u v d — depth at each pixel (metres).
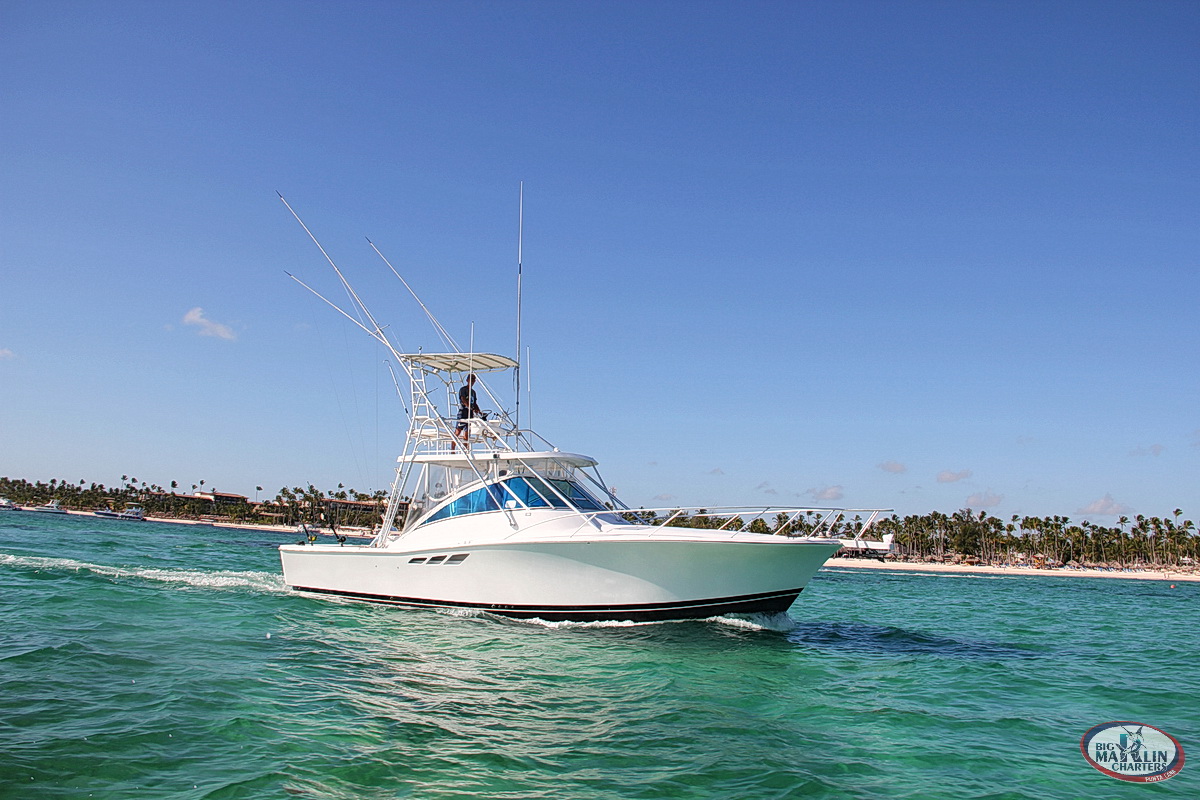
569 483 15.54
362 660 10.92
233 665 10.09
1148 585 71.00
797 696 9.85
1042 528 125.81
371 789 6.11
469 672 10.45
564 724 8.21
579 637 12.89
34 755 6.31
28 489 173.00
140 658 10.07
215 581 19.52
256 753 6.76
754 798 6.27
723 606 13.59
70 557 25.00
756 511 14.10
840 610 22.92
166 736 7.05
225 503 166.38
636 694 9.56
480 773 6.61
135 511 139.38
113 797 5.62
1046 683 11.45
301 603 16.02
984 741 8.20
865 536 13.38
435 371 17.09
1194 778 7.15
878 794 6.49
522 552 13.76
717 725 8.35
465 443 16.03
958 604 28.59
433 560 14.91
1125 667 13.09
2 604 13.74
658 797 6.23
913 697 10.12
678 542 12.65
